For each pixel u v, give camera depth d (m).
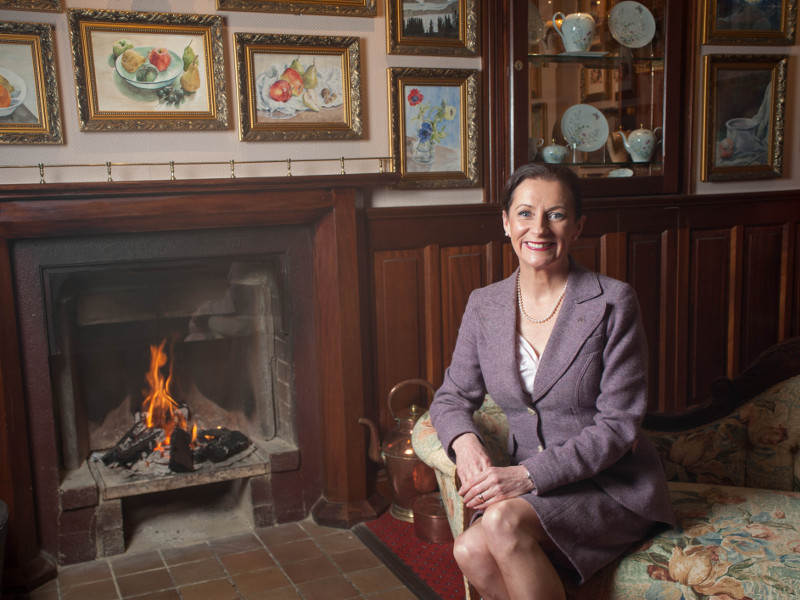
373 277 3.06
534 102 3.19
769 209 3.74
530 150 3.22
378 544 2.81
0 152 2.51
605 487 1.75
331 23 2.89
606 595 1.69
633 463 1.82
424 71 3.04
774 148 3.72
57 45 2.53
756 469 2.14
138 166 2.69
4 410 2.52
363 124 3.00
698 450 2.18
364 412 3.05
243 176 2.83
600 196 3.37
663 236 3.54
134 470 2.92
